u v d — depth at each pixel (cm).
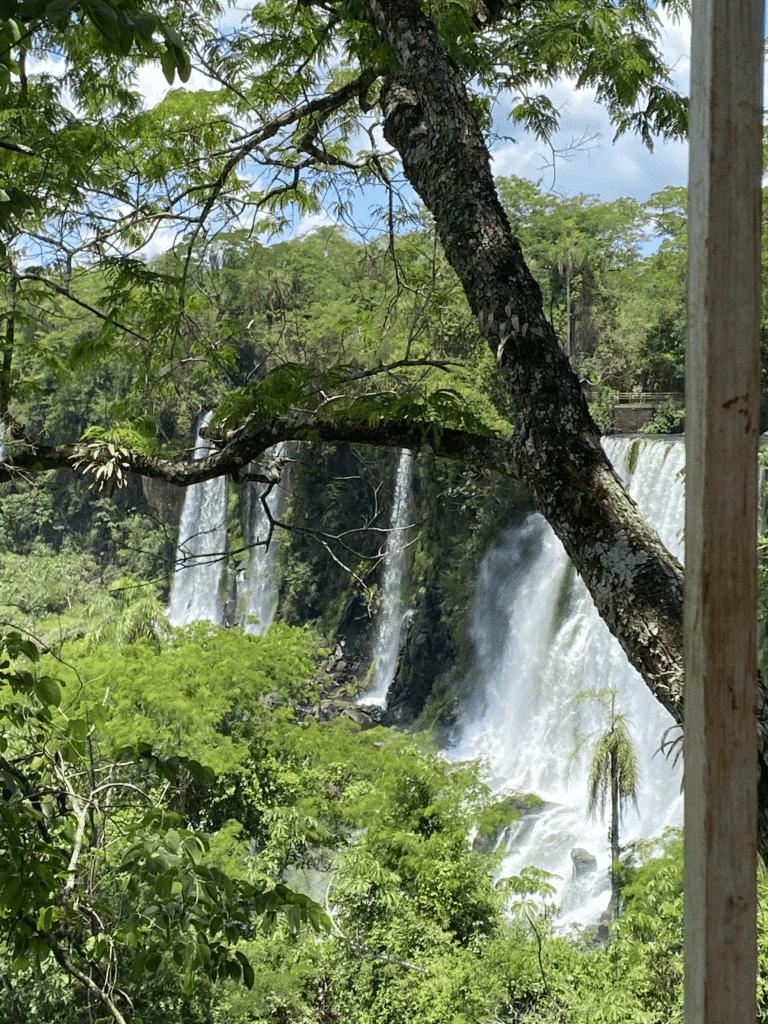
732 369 116
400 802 1753
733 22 115
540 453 251
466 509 3603
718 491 116
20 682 274
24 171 456
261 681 2106
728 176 116
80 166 462
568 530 237
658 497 2488
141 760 303
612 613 220
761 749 171
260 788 1870
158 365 497
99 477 383
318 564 4228
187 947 261
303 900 291
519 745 3022
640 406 3534
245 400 358
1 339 450
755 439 116
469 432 316
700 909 115
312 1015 1266
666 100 447
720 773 115
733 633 115
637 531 229
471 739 3266
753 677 115
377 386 507
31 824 285
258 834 1898
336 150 622
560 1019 1169
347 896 1507
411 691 3678
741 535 115
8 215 240
